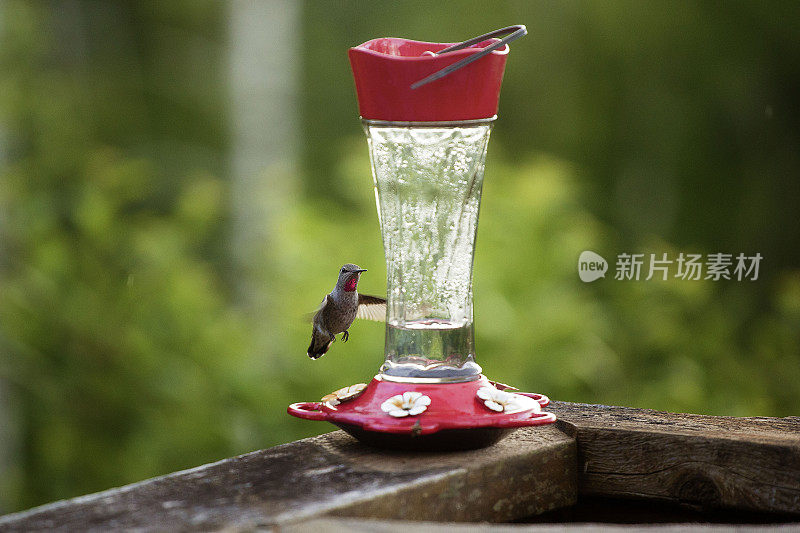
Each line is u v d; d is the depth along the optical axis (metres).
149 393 10.09
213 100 18.61
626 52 17.31
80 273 10.64
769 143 16.84
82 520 2.67
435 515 3.09
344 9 21.64
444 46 3.64
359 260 10.66
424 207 3.48
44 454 10.62
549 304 10.02
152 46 19.47
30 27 13.20
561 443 3.58
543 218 10.72
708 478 3.46
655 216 17.06
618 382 10.36
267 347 10.41
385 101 3.37
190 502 2.82
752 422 3.74
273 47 15.08
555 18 18.16
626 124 17.58
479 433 3.32
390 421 3.24
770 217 16.38
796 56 16.41
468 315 3.51
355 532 2.56
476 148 3.44
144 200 16.62
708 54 16.70
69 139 13.81
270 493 2.90
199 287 10.67
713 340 10.99
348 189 11.99
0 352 10.39
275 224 12.09
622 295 11.12
